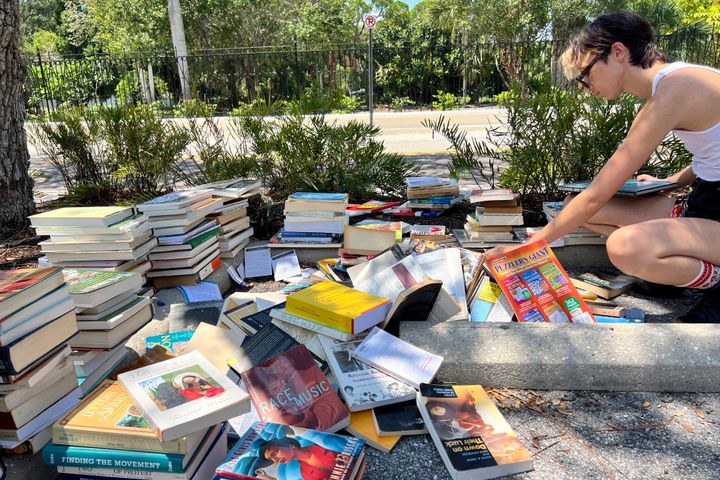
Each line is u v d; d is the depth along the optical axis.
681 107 2.34
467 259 3.46
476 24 16.47
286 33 21.52
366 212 4.53
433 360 2.24
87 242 2.87
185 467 1.64
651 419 2.09
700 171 2.53
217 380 1.87
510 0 16.00
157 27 20.20
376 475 1.84
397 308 2.40
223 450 1.91
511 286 2.57
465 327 2.41
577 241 3.68
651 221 2.50
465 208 4.87
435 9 16.92
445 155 8.98
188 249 3.24
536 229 3.90
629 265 2.48
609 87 2.59
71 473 1.71
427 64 15.27
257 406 2.00
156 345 2.41
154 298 3.13
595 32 2.53
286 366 2.13
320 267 3.61
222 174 4.82
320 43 21.44
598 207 2.54
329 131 4.80
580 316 2.62
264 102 5.00
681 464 1.85
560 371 2.26
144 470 1.65
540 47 7.71
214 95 13.82
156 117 5.33
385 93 15.48
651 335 2.32
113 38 20.69
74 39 28.34
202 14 20.47
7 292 1.65
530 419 2.11
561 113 4.15
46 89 9.55
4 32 4.35
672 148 3.97
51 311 1.79
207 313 2.85
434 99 15.42
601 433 2.02
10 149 4.54
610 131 4.02
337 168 4.91
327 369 2.28
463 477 1.77
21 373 1.66
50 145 5.89
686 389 2.24
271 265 3.80
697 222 2.43
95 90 9.34
